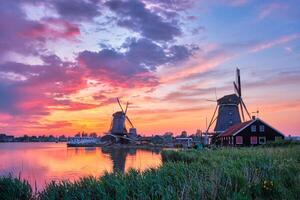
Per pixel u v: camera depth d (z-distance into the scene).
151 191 11.13
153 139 129.25
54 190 13.31
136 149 100.12
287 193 10.73
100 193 11.59
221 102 78.56
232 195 10.26
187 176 12.95
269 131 60.97
